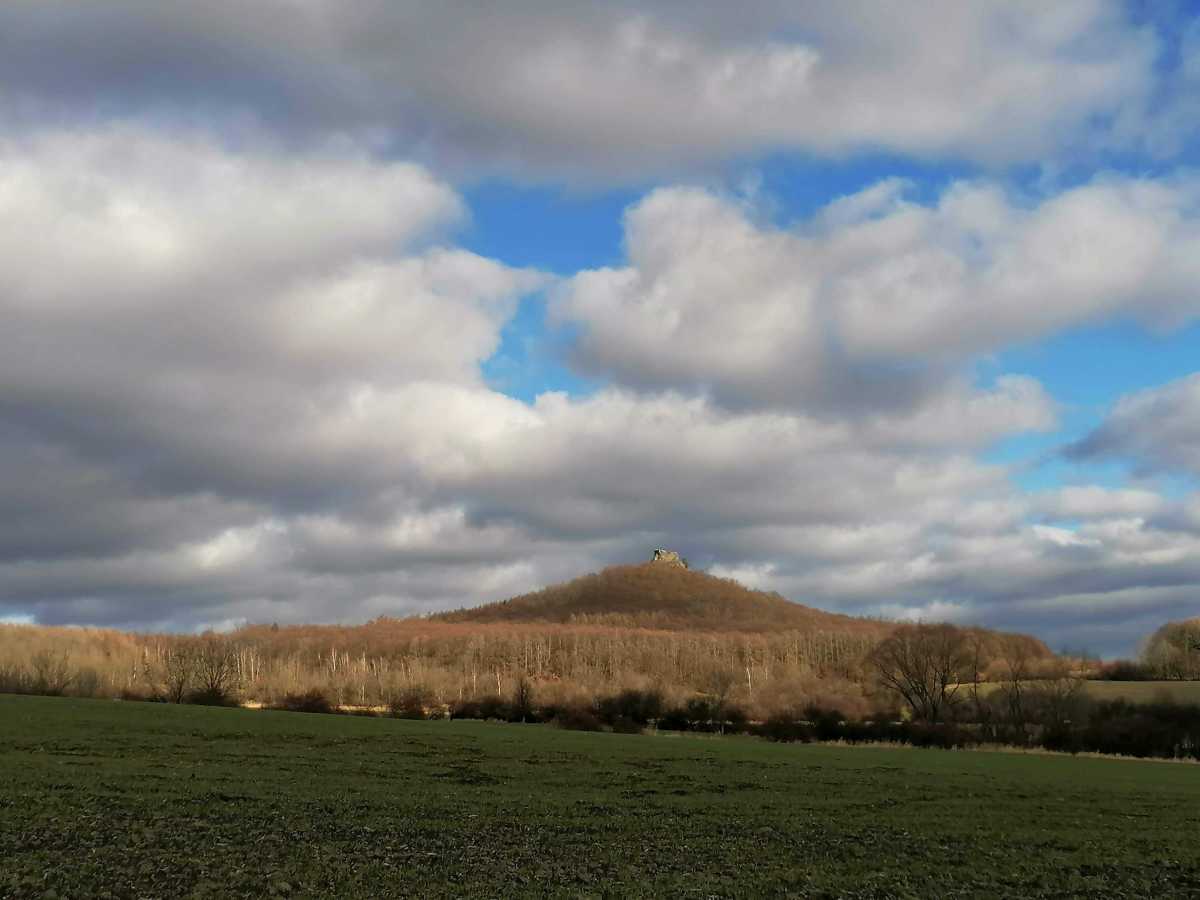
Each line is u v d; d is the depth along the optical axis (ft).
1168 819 142.00
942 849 111.65
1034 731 338.54
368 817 116.06
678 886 88.94
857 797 156.04
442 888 84.02
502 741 229.45
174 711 269.44
